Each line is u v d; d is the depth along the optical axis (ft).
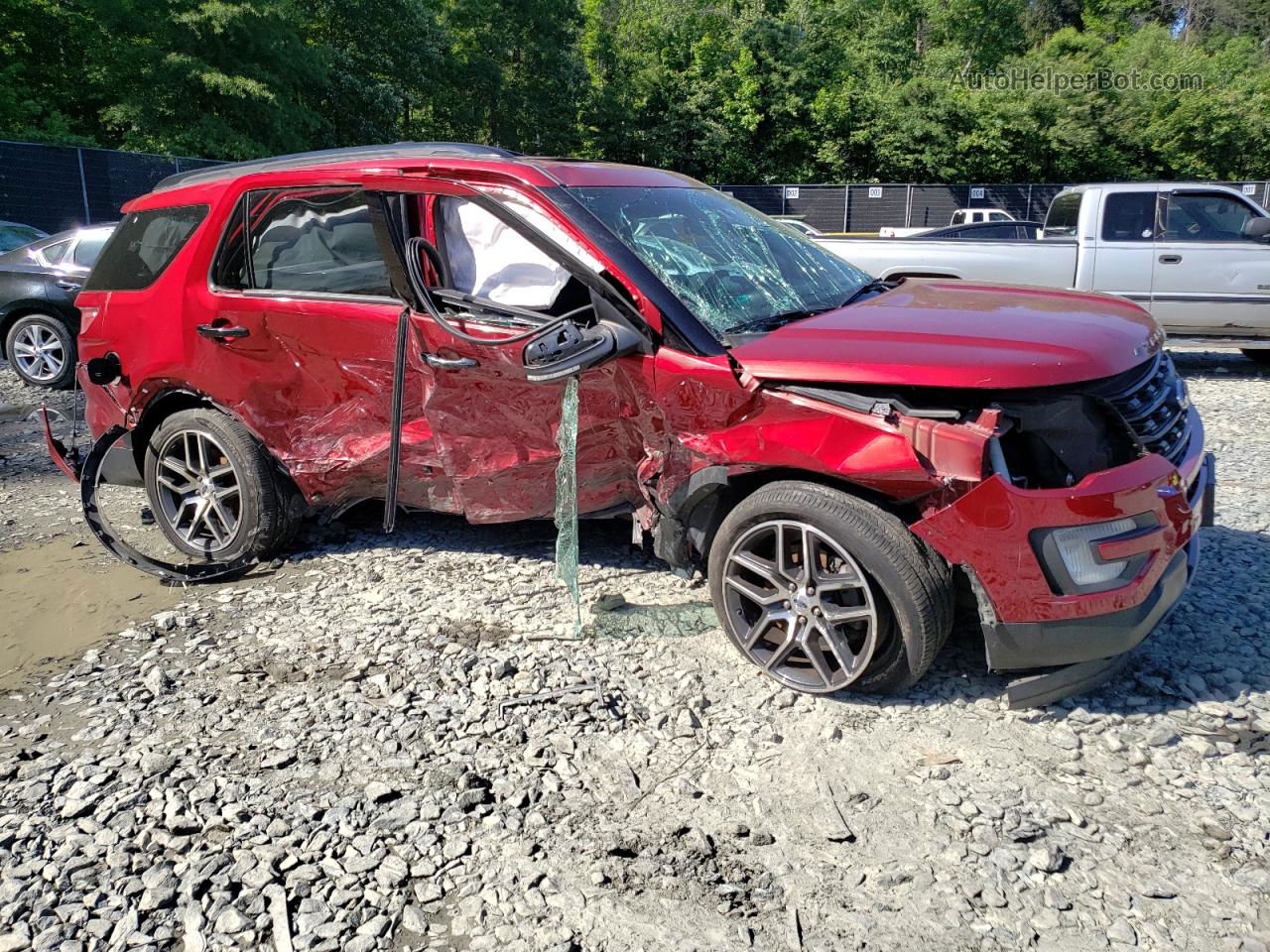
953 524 9.36
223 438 14.43
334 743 10.07
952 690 10.75
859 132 115.96
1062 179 118.42
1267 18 161.79
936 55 118.52
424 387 12.91
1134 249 30.66
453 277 13.01
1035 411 9.67
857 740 9.91
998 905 7.66
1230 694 10.50
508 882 8.04
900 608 9.82
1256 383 29.48
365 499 14.60
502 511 13.16
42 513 18.04
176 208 15.15
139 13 66.49
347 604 13.47
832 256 14.84
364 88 88.53
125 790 9.34
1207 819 8.55
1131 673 10.98
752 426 10.39
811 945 7.33
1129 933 7.33
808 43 120.67
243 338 14.02
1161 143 115.44
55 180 57.16
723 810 8.89
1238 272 29.86
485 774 9.48
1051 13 170.91
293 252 13.79
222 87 67.62
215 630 12.84
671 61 121.08
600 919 7.62
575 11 108.78
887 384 9.63
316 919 7.66
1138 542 9.50
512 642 12.14
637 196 13.03
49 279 30.73
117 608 13.67
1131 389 10.21
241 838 8.63
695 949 7.30
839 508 9.95
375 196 12.81
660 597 13.24
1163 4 164.86
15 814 9.01
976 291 13.23
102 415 16.07
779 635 11.09
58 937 7.54
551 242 11.70
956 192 108.17
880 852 8.30
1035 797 8.93
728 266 12.54
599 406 11.66
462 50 105.19
